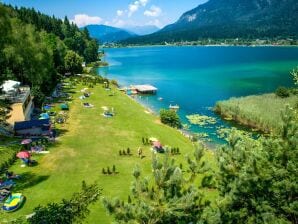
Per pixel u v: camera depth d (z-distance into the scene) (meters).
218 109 87.94
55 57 131.88
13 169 44.03
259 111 75.12
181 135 67.25
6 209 33.34
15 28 84.25
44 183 40.09
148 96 113.94
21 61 83.75
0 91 51.28
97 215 32.72
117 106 86.12
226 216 18.08
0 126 57.12
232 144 20.95
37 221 30.92
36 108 76.25
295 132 18.47
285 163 18.08
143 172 44.34
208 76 163.25
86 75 144.12
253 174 18.02
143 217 15.98
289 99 86.25
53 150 51.34
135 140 59.00
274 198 18.20
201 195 19.11
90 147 53.78
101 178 42.00
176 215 15.78
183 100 106.19
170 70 194.75
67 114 74.19
